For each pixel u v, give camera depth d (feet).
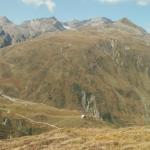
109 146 172.45
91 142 185.68
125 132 202.69
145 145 161.38
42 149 192.54
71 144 190.80
